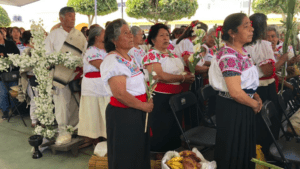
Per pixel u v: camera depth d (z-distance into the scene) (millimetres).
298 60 2896
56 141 2945
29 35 4180
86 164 2762
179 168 1912
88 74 2896
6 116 4461
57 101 3254
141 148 1792
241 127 1845
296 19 2801
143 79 1806
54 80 3074
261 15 2127
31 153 3033
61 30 3154
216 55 1862
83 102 2990
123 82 1608
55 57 2828
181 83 2699
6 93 4402
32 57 2744
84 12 10656
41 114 2896
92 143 3250
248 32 1735
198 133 2547
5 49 4359
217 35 2189
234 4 15664
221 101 1911
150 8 11281
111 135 1767
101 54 2738
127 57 1723
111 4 10516
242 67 1738
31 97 3953
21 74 3834
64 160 2854
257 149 2295
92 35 2715
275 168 1492
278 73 3383
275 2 2895
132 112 1712
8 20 12844
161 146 2721
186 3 11391
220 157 1958
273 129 2812
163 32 2469
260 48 2400
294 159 2023
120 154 1741
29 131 3836
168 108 2633
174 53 2725
